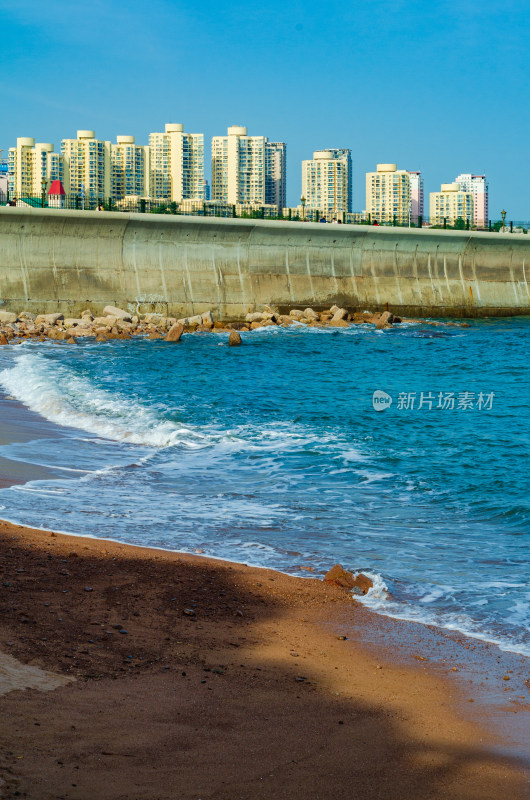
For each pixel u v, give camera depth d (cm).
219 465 1811
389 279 6175
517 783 602
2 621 846
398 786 593
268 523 1361
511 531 1342
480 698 751
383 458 1900
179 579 1044
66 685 714
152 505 1452
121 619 891
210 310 5575
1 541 1146
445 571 1132
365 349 4575
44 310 5172
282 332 5275
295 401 2812
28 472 1650
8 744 602
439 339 5091
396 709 721
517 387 3247
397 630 920
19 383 2888
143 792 561
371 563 1164
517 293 6594
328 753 636
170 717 675
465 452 1980
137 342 4697
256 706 711
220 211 6250
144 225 5397
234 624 912
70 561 1080
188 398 2800
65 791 551
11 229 5094
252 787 580
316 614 962
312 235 5869
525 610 982
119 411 2433
